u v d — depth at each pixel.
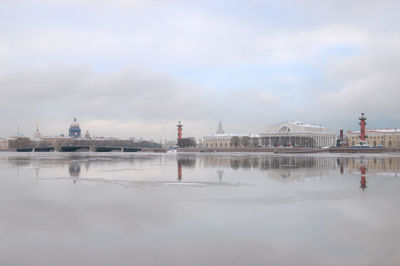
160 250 29.44
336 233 33.38
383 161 134.12
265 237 32.34
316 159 154.62
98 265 26.64
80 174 86.00
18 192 56.38
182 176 79.75
